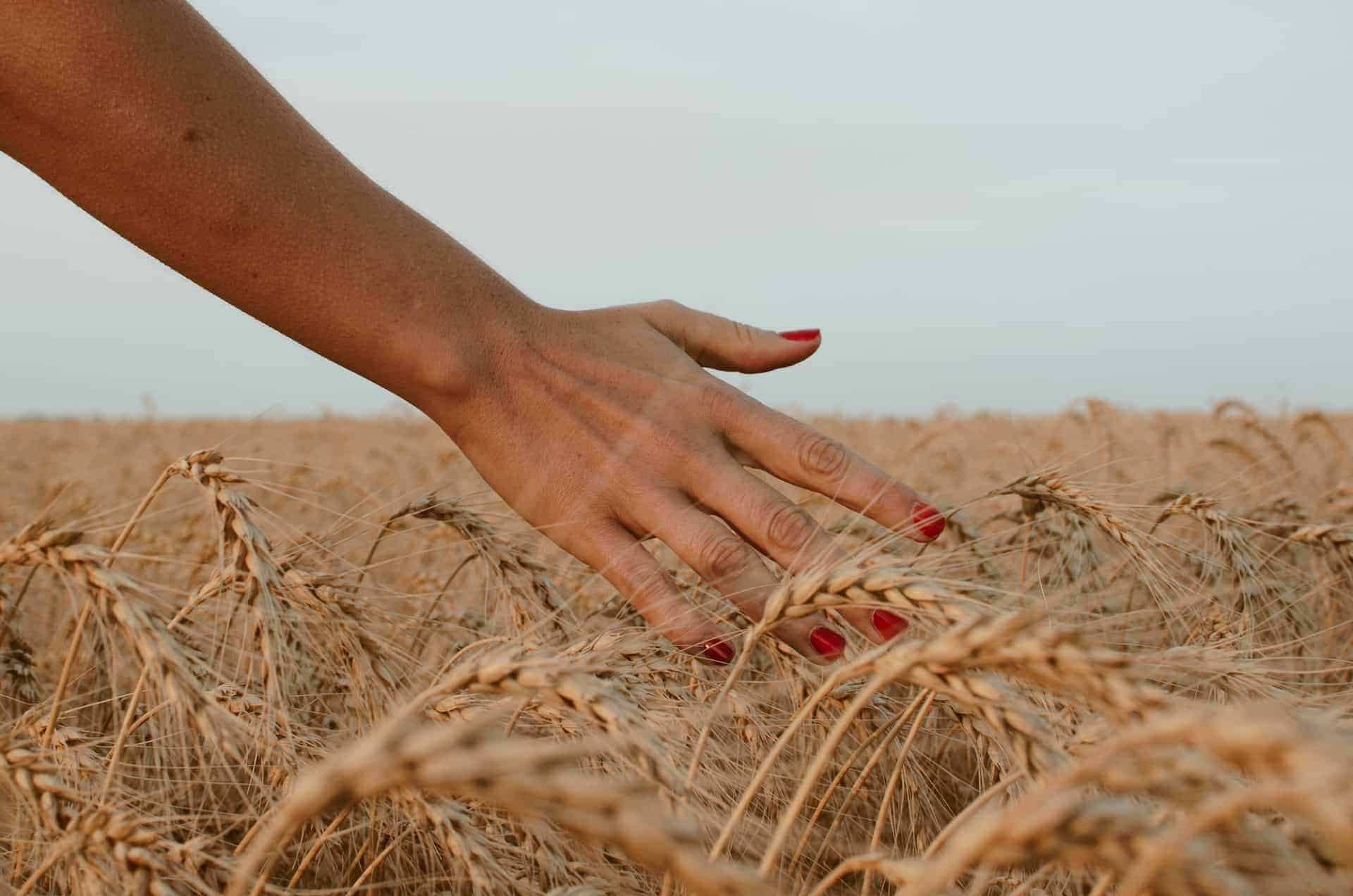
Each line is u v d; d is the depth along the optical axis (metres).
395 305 0.75
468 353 0.76
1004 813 0.46
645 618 0.77
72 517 1.15
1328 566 0.97
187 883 0.64
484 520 0.89
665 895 0.63
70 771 0.71
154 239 0.72
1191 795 0.47
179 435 4.35
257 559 0.74
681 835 0.43
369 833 0.72
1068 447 1.83
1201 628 0.85
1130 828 0.44
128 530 0.75
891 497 0.77
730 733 0.77
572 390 0.78
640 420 0.77
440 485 0.90
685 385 0.79
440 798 0.68
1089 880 0.68
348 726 0.80
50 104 0.70
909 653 0.59
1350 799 0.35
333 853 0.75
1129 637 0.81
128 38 0.70
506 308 0.78
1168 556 0.87
